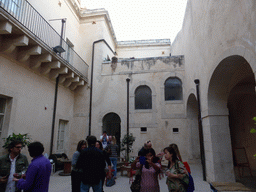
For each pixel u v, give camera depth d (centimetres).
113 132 1285
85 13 1302
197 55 775
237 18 428
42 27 838
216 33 554
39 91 827
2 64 629
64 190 538
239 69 562
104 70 1196
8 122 650
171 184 269
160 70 1123
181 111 1056
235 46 439
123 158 905
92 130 1120
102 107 1141
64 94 1059
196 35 788
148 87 1134
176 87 1106
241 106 955
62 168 856
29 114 755
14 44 624
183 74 1090
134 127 1078
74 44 1209
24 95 730
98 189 320
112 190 533
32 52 692
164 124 1055
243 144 938
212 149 600
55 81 959
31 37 649
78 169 339
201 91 717
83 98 1168
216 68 559
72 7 1200
